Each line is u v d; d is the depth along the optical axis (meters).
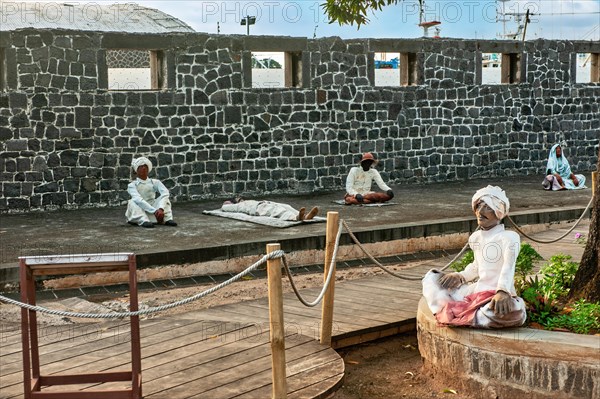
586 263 6.65
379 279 9.27
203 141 16.38
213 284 9.80
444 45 19.02
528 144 20.55
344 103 17.84
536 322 6.02
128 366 6.16
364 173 15.21
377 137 18.34
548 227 13.53
